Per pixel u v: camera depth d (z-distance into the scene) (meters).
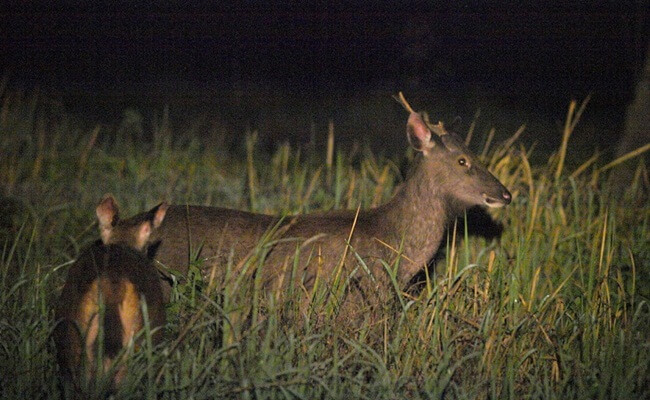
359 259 9.64
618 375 8.94
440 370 8.59
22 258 12.04
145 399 8.06
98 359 7.75
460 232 12.10
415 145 10.88
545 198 13.08
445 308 9.48
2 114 17.89
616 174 15.44
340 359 8.96
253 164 16.95
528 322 9.56
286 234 10.45
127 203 14.48
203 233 10.31
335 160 18.25
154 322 8.41
